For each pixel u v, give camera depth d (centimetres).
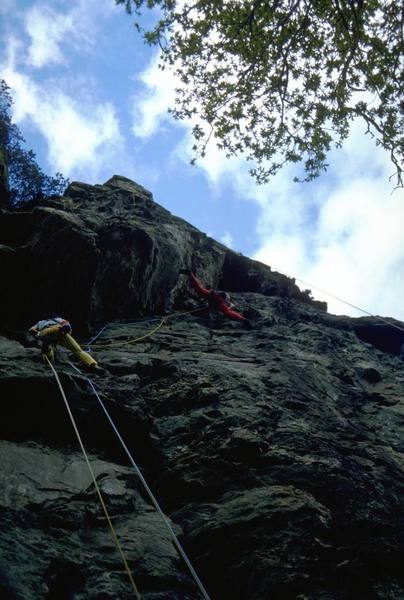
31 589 450
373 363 1423
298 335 1459
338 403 1081
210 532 600
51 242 1192
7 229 1349
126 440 766
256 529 598
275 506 625
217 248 1805
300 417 906
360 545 596
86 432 745
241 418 831
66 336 912
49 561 491
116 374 974
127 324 1287
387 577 576
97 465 685
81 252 1187
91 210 1496
